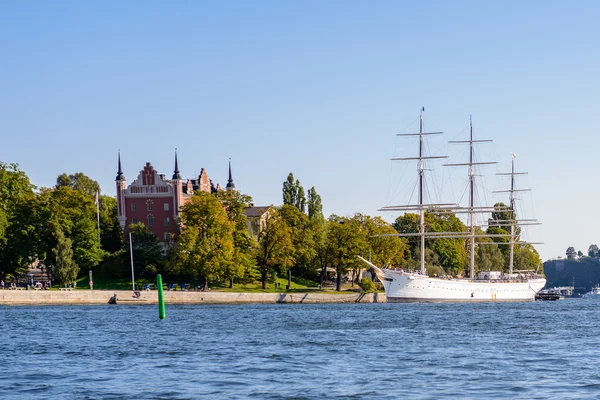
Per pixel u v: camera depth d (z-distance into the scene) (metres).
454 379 66.94
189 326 120.69
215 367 73.88
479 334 108.12
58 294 185.75
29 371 72.06
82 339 100.06
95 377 68.50
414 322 132.38
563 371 71.31
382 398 58.88
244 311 163.88
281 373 70.25
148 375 69.31
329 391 61.50
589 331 114.56
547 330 116.31
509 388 62.72
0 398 59.56
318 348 89.00
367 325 124.00
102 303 190.25
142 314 150.25
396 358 80.19
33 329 114.88
